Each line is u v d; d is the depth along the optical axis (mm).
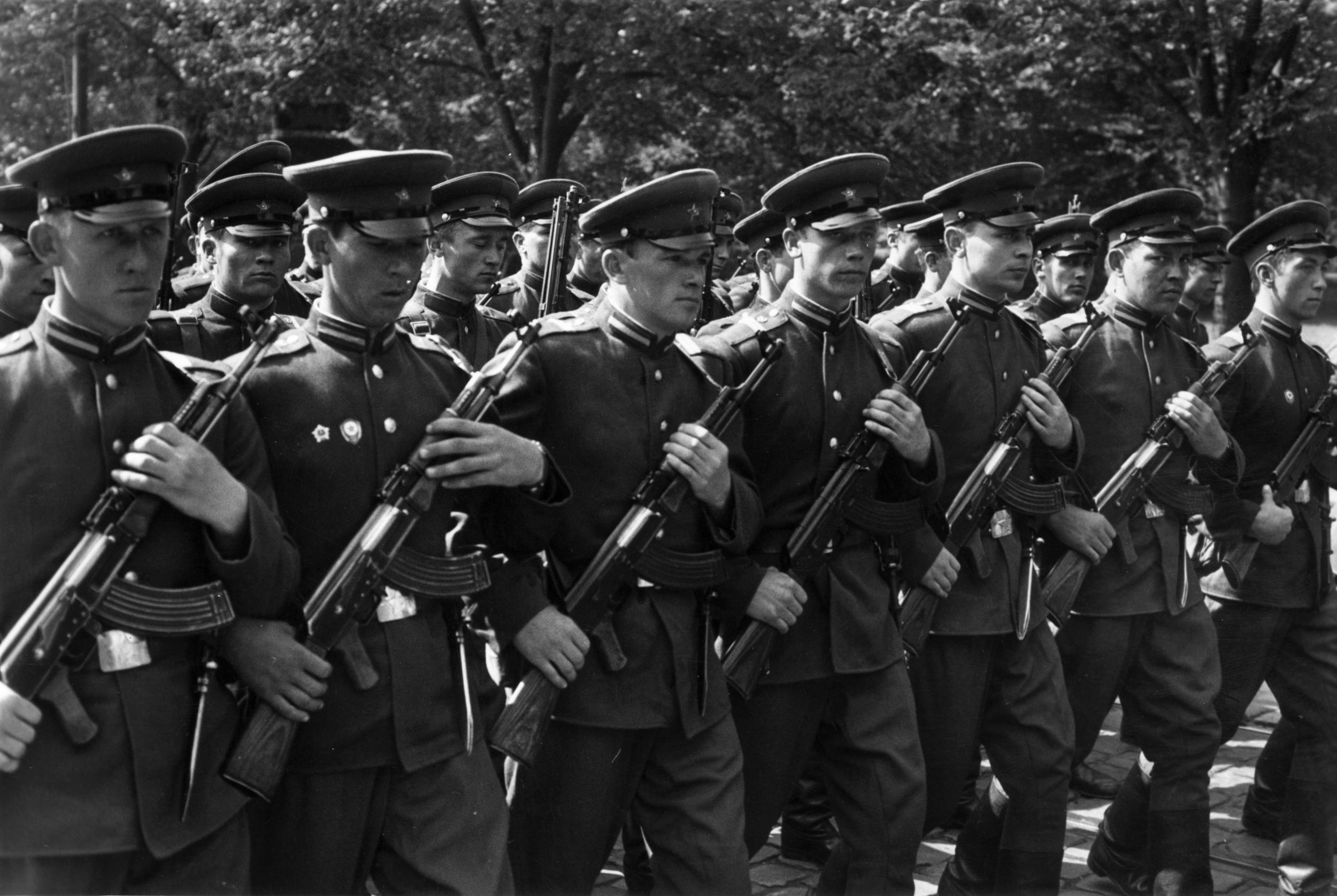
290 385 3904
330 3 18594
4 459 3436
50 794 3416
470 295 7039
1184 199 6012
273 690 3693
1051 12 18922
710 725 4543
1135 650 5785
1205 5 18859
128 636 3500
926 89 19047
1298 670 6172
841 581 4984
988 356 5602
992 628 5352
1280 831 6418
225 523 3518
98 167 3404
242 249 6008
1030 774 5414
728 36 18688
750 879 4711
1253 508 6043
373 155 3920
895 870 4949
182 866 3631
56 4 19016
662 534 4477
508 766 4594
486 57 19188
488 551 4309
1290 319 6328
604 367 4500
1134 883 6008
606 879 6008
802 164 19672
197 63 19203
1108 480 5887
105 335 3539
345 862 3939
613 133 19984
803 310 5074
